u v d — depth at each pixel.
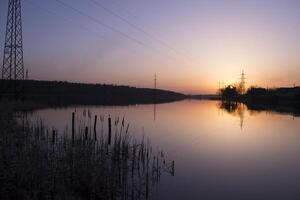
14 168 14.55
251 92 159.00
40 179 14.34
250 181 18.11
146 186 15.91
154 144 28.80
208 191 16.08
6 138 21.17
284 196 15.72
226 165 21.75
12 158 16.05
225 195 15.64
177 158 23.38
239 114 71.50
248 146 29.75
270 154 26.06
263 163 22.72
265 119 58.84
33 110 58.50
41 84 152.75
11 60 58.81
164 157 23.42
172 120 53.12
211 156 24.62
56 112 58.00
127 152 21.11
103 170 16.05
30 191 13.41
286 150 27.98
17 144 20.55
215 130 41.44
